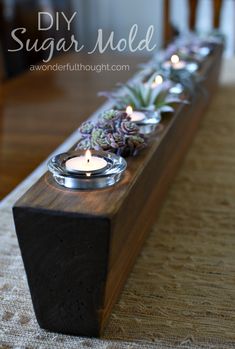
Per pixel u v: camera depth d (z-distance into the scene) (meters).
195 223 0.73
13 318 0.56
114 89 1.32
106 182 0.51
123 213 0.51
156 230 0.71
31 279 0.52
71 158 0.55
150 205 0.67
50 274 0.51
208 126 1.09
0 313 0.57
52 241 0.49
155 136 0.65
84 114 1.14
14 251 0.67
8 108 1.20
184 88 0.84
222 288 0.60
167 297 0.59
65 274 0.50
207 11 1.72
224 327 0.55
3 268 0.64
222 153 0.95
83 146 0.58
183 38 1.28
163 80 0.80
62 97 1.27
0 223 0.73
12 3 1.55
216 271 0.63
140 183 0.56
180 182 0.84
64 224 0.48
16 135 1.03
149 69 0.92
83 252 0.49
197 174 0.87
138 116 0.67
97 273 0.50
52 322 0.54
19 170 0.88
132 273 0.63
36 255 0.50
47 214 0.48
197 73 0.93
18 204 0.49
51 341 0.53
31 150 0.95
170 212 0.76
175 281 0.61
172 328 0.55
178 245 0.68
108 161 0.54
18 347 0.53
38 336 0.54
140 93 0.73
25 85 1.39
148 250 0.67
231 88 1.37
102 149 0.57
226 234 0.70
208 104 1.17
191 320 0.56
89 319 0.52
